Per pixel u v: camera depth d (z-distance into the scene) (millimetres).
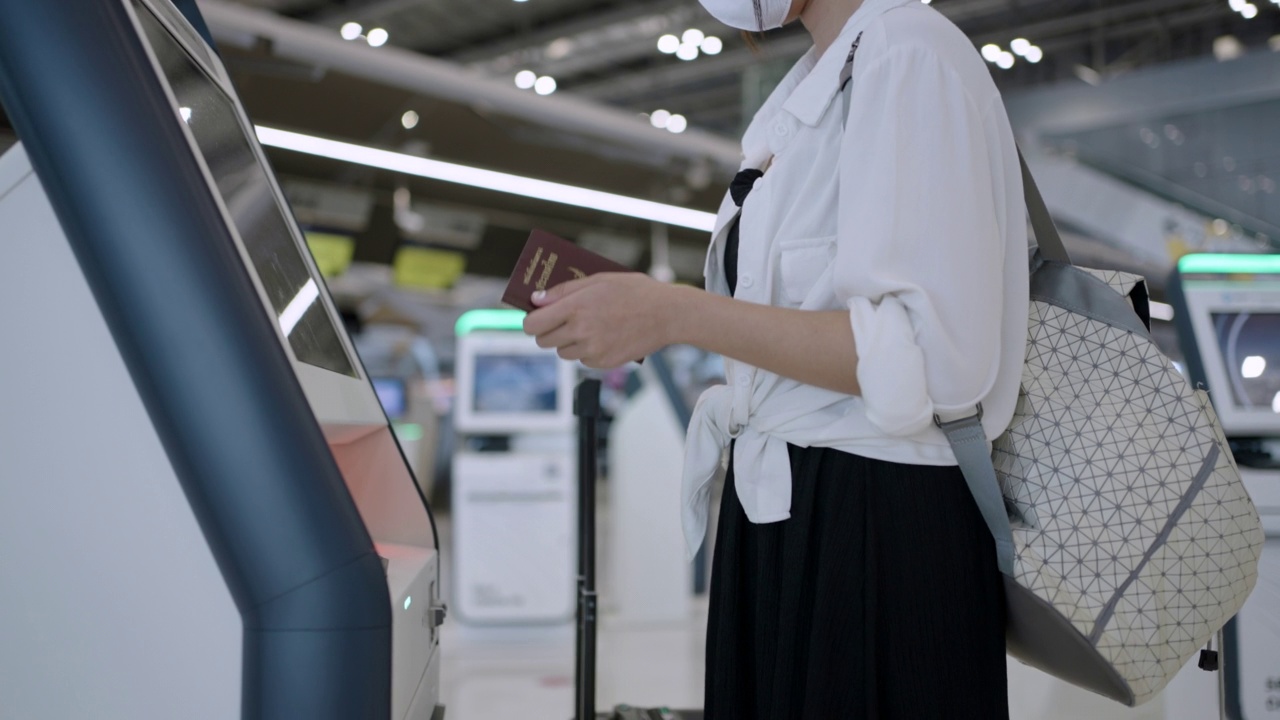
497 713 3365
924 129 804
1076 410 891
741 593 939
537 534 4836
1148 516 857
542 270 848
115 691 736
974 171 810
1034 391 905
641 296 804
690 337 811
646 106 13406
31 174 750
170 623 736
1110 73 12781
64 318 747
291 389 750
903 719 812
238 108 1364
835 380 803
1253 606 2016
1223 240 12008
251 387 733
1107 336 905
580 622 1956
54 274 749
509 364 5027
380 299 14125
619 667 4121
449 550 7297
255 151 1348
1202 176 12211
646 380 5383
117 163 729
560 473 4867
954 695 818
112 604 739
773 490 881
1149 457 867
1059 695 2547
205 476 728
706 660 1000
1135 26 11203
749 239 918
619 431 5305
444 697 3602
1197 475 865
